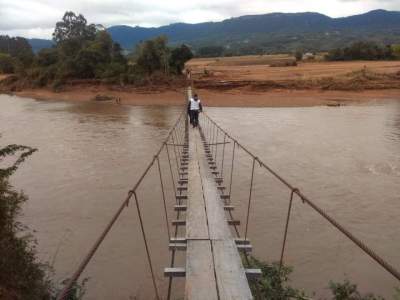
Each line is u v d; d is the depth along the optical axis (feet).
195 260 19.83
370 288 29.19
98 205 46.47
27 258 26.61
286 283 29.86
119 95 177.99
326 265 32.24
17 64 262.67
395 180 52.34
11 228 27.58
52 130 100.63
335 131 88.12
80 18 290.76
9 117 127.54
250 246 21.86
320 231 38.06
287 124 99.86
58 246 36.94
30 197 49.65
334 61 295.69
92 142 83.20
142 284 30.83
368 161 62.08
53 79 219.82
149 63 196.85
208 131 92.48
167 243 36.65
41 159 69.10
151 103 159.74
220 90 174.29
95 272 32.55
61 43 262.88
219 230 23.61
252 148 72.95
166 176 56.75
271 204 45.09
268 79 187.52
